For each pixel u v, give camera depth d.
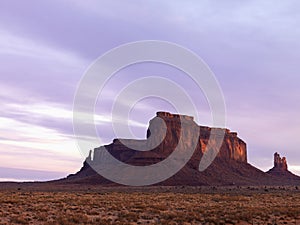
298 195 69.94
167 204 43.62
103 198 53.03
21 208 35.88
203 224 27.50
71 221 26.61
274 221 29.53
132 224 26.33
